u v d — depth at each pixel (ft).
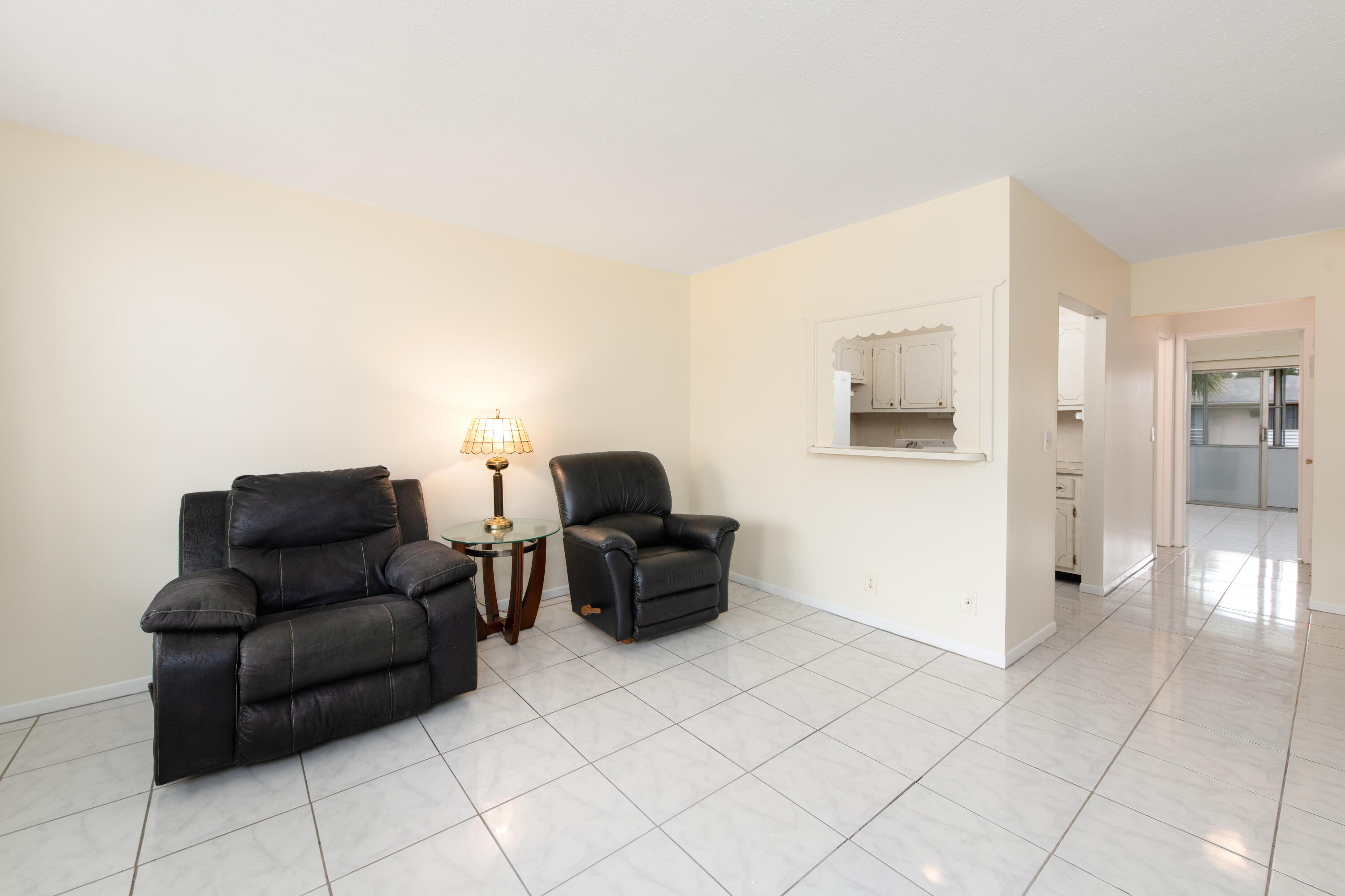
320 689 6.66
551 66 6.00
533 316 11.84
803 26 5.37
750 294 12.92
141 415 8.00
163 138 7.52
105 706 7.77
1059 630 10.52
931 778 6.21
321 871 4.98
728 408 13.58
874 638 10.11
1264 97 6.49
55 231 7.41
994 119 7.03
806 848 5.19
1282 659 9.21
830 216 10.30
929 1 5.01
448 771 6.39
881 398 12.89
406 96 6.57
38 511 7.43
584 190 9.20
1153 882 4.78
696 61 5.92
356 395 9.75
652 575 9.55
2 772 6.34
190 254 8.27
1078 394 13.48
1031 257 9.16
